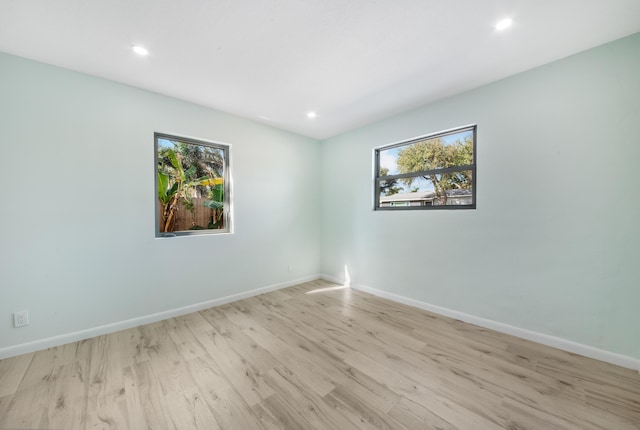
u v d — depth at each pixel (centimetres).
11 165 193
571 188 201
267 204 354
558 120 206
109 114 233
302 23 164
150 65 211
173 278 272
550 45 187
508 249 232
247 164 332
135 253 248
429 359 192
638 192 177
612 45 183
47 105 206
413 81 237
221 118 306
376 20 162
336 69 217
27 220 200
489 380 168
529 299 221
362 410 143
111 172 235
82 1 144
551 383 165
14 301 195
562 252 205
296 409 144
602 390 158
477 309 251
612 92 184
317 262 421
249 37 177
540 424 133
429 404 147
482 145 246
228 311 287
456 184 276
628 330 181
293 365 185
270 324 253
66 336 215
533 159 218
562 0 145
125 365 184
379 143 337
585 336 196
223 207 322
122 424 134
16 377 170
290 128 366
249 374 175
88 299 225
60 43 181
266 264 353
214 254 302
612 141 185
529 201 220
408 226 306
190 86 246
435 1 146
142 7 149
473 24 165
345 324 253
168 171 277
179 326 249
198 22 162
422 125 291
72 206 217
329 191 409
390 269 326
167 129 266
